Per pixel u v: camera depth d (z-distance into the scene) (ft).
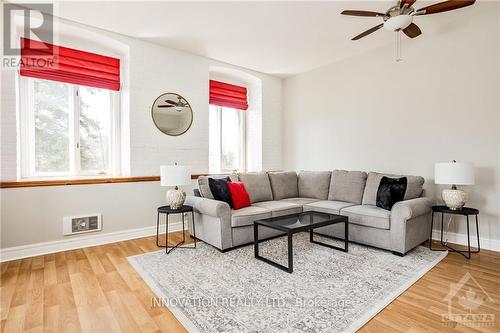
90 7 9.44
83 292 6.92
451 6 7.39
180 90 13.28
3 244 9.16
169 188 12.80
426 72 11.60
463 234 10.64
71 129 11.64
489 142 10.04
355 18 10.34
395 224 9.33
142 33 11.44
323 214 10.26
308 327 5.41
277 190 13.80
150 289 7.07
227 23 10.66
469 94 10.47
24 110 10.62
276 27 11.02
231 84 16.75
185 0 9.07
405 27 8.38
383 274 7.83
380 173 12.03
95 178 11.02
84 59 11.51
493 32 9.89
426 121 11.64
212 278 7.65
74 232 10.42
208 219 10.45
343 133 14.76
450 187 10.94
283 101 17.97
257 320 5.65
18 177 10.07
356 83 14.10
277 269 8.24
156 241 11.27
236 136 17.38
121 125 12.69
